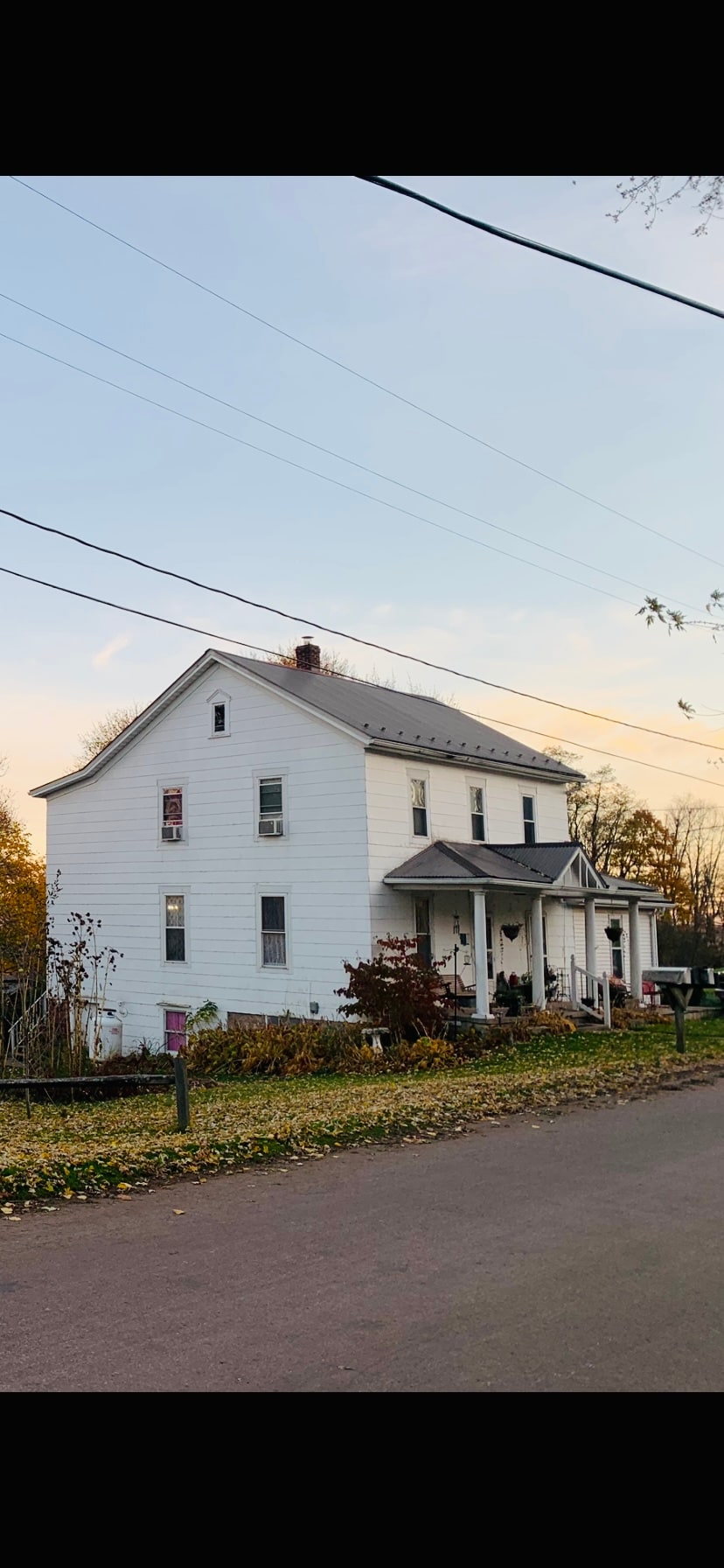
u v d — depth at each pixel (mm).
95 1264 6578
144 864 29797
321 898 25625
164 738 29469
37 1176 8742
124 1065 19547
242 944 27219
